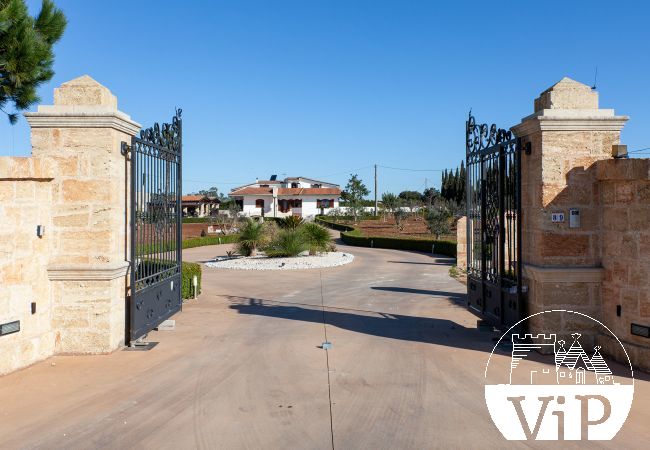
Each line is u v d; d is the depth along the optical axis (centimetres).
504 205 830
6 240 635
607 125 721
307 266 2027
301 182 7588
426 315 1042
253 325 936
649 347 643
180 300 991
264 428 480
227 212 5909
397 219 4444
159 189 862
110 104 738
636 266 659
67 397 560
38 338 685
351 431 474
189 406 534
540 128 719
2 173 625
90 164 714
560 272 715
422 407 530
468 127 979
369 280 1631
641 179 643
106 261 716
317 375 636
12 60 981
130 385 598
